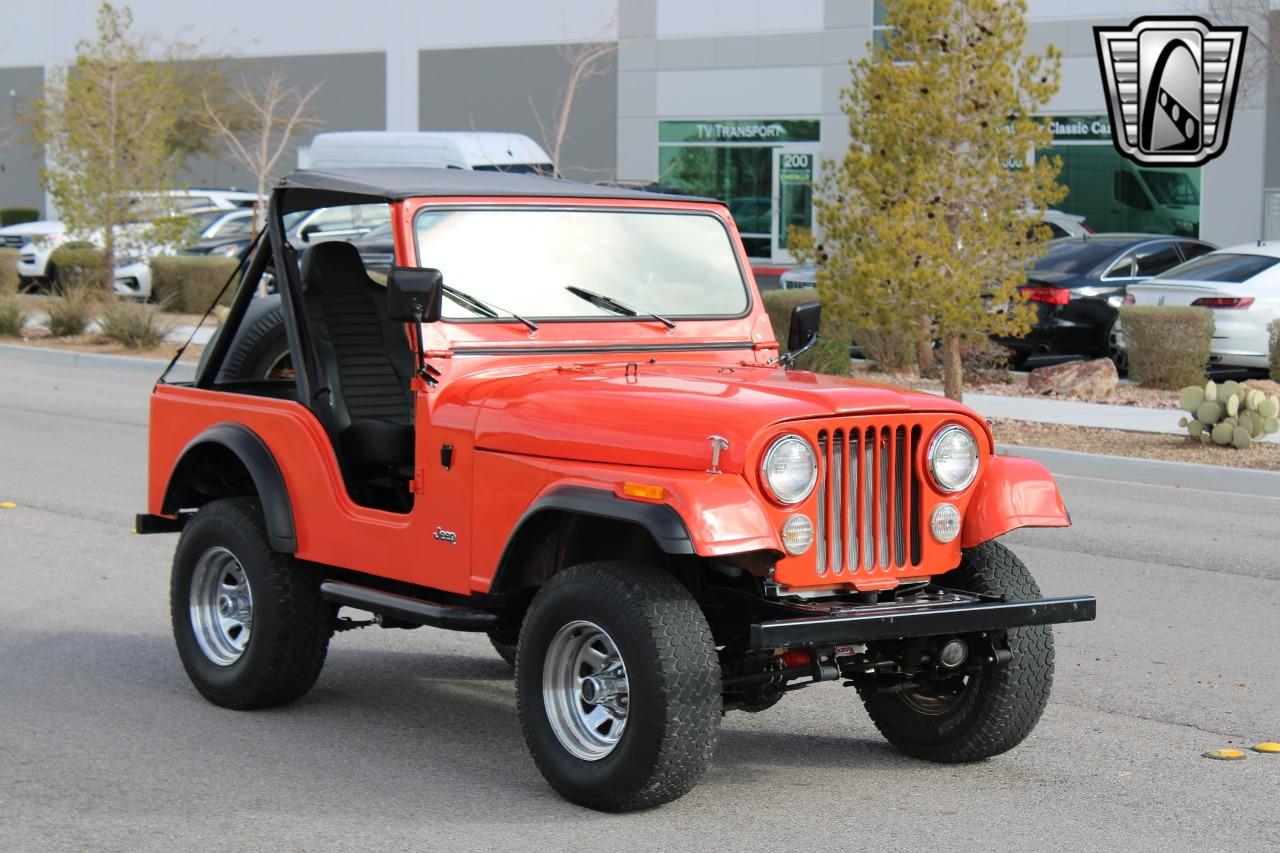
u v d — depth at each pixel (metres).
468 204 6.13
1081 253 19.66
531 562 5.64
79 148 25.44
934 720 5.91
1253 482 12.73
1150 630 8.11
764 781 5.72
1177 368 17.81
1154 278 18.91
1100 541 10.48
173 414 6.98
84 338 23.28
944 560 5.49
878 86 15.94
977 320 15.55
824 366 17.34
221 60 39.94
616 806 5.23
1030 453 13.96
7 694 6.77
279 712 6.57
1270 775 5.83
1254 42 26.53
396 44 37.88
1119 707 6.73
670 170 34.72
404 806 5.39
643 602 5.09
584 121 35.62
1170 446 14.30
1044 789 5.65
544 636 5.34
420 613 5.77
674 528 4.91
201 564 6.68
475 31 36.78
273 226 6.62
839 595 5.39
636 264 6.42
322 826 5.18
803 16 32.78
